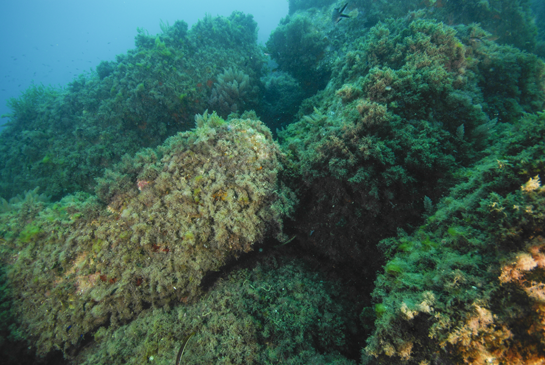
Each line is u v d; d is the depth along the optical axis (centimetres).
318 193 371
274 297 354
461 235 217
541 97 443
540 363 146
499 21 644
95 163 660
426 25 412
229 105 729
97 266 367
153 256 368
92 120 683
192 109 719
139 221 363
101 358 335
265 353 295
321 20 797
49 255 368
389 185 310
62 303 363
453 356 171
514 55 435
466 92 364
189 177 370
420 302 197
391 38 462
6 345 353
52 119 687
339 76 537
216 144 380
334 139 329
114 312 371
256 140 388
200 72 730
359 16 707
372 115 324
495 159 247
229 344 303
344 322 326
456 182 290
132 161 394
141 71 685
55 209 404
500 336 159
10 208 454
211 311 344
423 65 377
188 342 319
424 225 282
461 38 458
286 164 403
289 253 419
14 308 362
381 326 210
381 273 311
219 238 349
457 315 177
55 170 649
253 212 360
